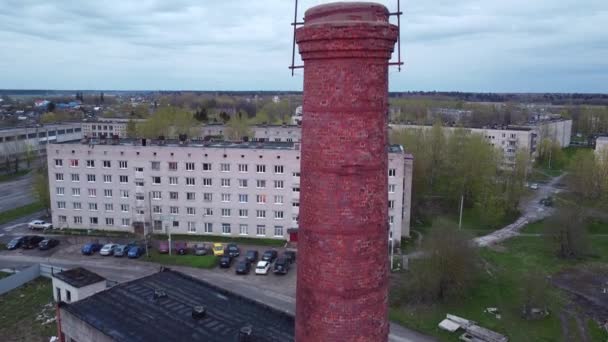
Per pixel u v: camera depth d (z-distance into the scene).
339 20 10.49
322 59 10.70
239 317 25.64
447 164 78.88
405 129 90.19
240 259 52.19
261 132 100.50
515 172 74.19
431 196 81.25
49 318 36.97
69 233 60.56
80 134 127.31
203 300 27.73
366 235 11.13
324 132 10.85
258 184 58.94
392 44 10.91
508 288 43.66
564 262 51.81
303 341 11.84
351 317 11.29
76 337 26.05
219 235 60.66
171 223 60.94
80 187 61.62
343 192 10.89
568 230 53.16
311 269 11.45
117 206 61.56
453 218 70.88
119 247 52.28
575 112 187.25
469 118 184.25
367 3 10.70
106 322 24.86
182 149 59.38
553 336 34.88
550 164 118.31
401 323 36.78
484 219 67.19
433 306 39.69
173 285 29.89
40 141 110.50
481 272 46.94
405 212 59.25
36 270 45.59
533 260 52.28
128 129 106.44
